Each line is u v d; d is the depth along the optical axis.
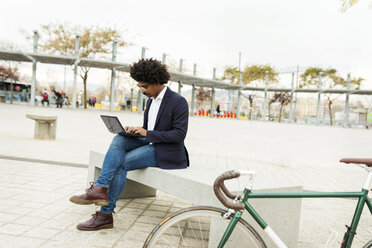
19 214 3.35
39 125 9.19
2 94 35.50
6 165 5.59
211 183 2.69
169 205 4.16
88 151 7.75
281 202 2.81
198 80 38.75
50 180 4.83
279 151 10.91
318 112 42.84
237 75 53.03
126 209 3.86
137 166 3.20
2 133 9.69
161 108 3.25
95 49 35.84
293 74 45.16
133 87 43.19
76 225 3.17
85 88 37.59
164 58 34.09
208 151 9.52
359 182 6.66
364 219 4.19
